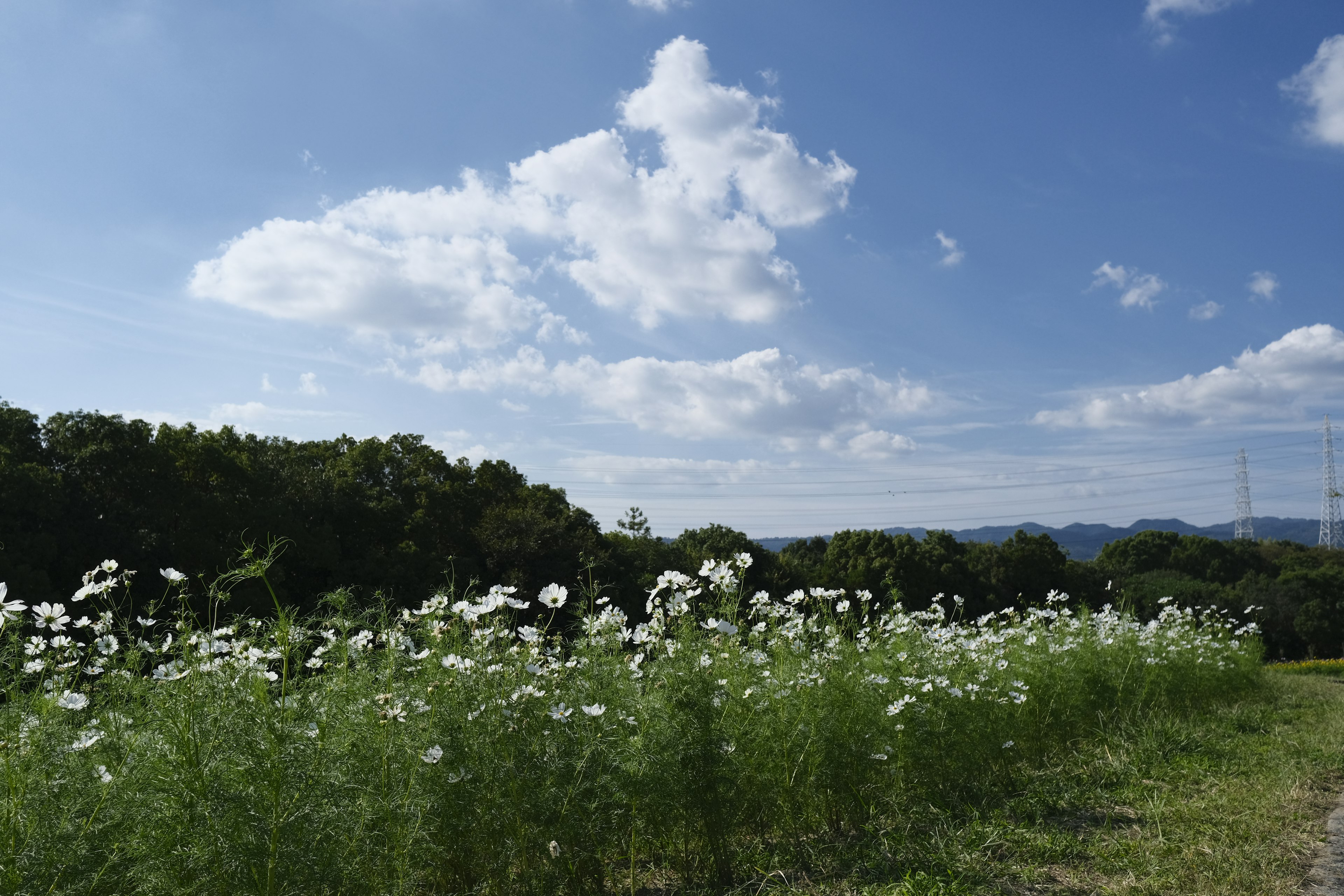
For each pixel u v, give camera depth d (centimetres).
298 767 278
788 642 545
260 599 1850
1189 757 630
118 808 282
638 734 391
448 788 330
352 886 291
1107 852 412
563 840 347
